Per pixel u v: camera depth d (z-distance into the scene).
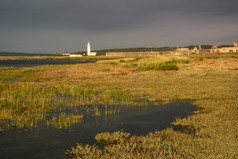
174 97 14.86
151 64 42.91
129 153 6.03
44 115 10.72
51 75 32.47
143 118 10.17
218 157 5.45
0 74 33.44
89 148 6.32
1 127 8.70
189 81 22.69
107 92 17.50
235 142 6.42
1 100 13.30
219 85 19.45
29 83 22.48
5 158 5.93
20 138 7.48
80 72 36.59
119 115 10.75
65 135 7.82
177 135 7.46
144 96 15.59
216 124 8.50
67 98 15.50
